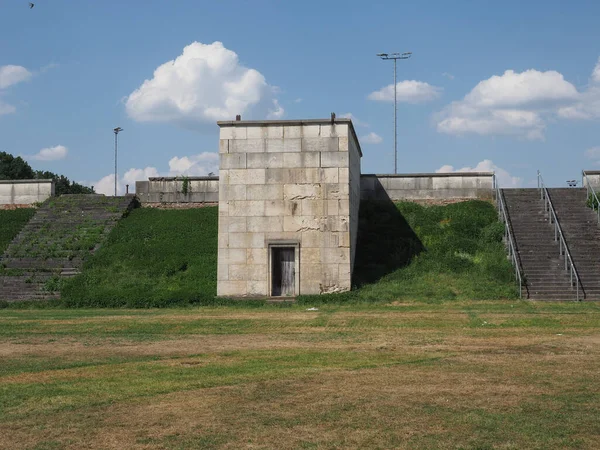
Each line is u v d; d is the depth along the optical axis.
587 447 7.67
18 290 27.95
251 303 25.23
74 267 29.81
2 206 38.75
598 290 25.34
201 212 34.75
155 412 9.31
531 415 8.91
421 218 32.84
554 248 28.64
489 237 30.52
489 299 24.86
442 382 10.98
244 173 26.91
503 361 12.85
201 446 7.83
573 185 35.06
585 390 10.30
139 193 37.16
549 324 18.42
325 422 8.73
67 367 12.67
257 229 26.72
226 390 10.57
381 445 7.79
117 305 25.62
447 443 7.83
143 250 30.72
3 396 10.27
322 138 26.66
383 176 34.94
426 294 25.45
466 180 34.62
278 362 12.98
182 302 25.44
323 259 26.36
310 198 26.59
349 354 13.88
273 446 7.80
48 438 8.20
